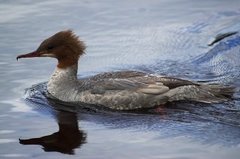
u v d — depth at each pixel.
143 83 15.13
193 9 21.16
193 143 12.62
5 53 18.03
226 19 20.33
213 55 17.89
